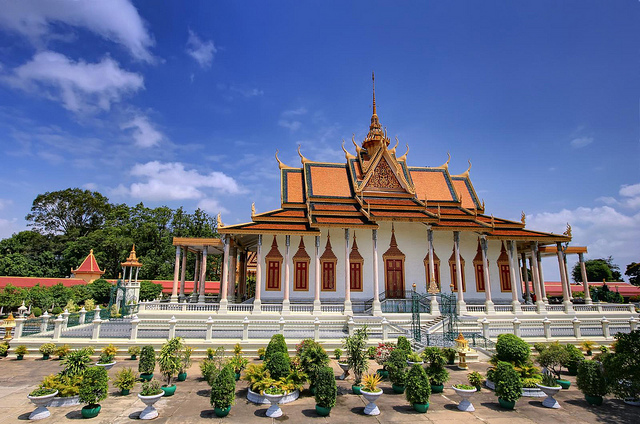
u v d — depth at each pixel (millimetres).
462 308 32531
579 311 34438
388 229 36812
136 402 13656
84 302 45125
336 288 35000
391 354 16156
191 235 75938
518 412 13422
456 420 12461
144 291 49125
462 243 37750
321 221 32844
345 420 12312
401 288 35750
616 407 14234
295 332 25859
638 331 14203
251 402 14008
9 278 46094
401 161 41906
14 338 21859
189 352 16797
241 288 40844
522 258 43219
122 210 80375
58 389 13086
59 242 77812
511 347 17547
